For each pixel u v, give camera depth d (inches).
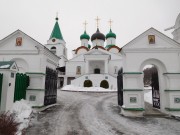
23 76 473.4
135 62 485.1
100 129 323.0
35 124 346.9
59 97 813.2
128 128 333.4
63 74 1758.1
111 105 619.2
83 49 1876.2
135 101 467.8
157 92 522.3
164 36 490.6
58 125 343.9
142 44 491.8
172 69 478.3
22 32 517.0
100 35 1899.6
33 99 490.6
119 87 582.2
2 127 238.1
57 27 1764.3
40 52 509.7
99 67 1614.2
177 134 301.0
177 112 451.8
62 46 1710.1
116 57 1653.5
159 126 351.3
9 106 350.3
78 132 303.0
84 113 466.9
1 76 344.5
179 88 467.8
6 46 523.5
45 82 531.8
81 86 1326.3
